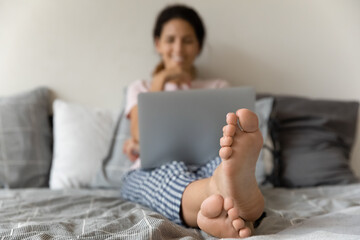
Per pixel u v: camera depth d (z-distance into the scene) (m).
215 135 1.21
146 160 1.24
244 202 0.88
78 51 2.12
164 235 0.85
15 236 0.83
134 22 2.11
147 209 1.10
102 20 2.11
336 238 0.78
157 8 2.11
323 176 1.62
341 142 1.81
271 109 1.73
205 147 1.22
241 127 0.87
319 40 2.12
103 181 1.72
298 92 2.14
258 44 2.13
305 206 1.20
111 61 2.12
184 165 1.14
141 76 2.13
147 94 1.22
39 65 2.11
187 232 0.92
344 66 2.12
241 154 0.85
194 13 1.95
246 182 0.86
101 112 1.99
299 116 1.82
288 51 2.13
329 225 0.92
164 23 1.92
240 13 2.12
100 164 1.82
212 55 2.13
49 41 2.11
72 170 1.80
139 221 0.92
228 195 0.87
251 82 2.14
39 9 2.10
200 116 1.21
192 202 0.98
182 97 1.21
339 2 2.11
